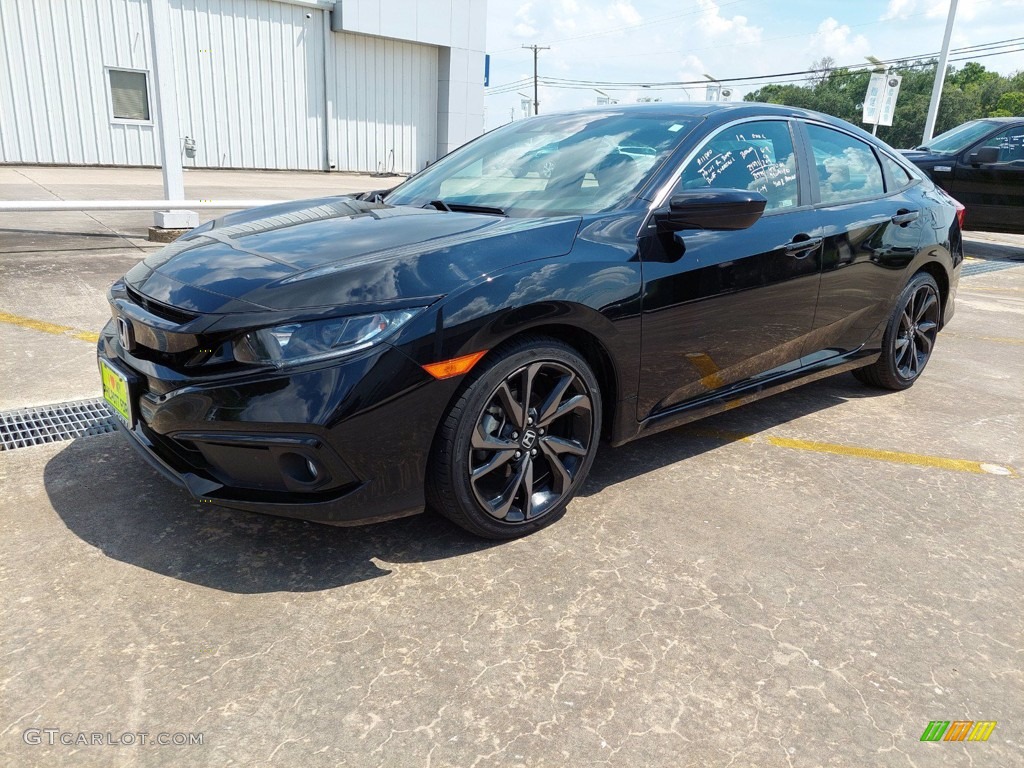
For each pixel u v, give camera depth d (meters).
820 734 1.81
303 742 1.72
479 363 2.34
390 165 22.11
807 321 3.50
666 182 2.93
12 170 14.98
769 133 3.45
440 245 2.43
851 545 2.68
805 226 3.38
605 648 2.08
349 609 2.20
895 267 3.94
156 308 2.33
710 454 3.44
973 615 2.30
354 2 19.58
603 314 2.59
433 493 2.40
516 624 2.16
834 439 3.68
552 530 2.69
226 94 18.52
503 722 1.80
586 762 1.70
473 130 23.22
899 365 4.38
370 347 2.14
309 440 2.11
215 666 1.95
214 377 2.16
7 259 6.45
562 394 2.57
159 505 2.74
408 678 1.93
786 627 2.20
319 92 20.12
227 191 13.30
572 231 2.64
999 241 12.67
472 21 22.14
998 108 91.38
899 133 84.81
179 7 17.33
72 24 16.02
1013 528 2.86
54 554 2.40
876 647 2.13
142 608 2.16
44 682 1.87
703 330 2.98
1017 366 5.20
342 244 2.50
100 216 9.23
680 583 2.40
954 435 3.80
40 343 4.42
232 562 2.41
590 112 3.62
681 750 1.74
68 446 3.19
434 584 2.33
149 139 17.64
